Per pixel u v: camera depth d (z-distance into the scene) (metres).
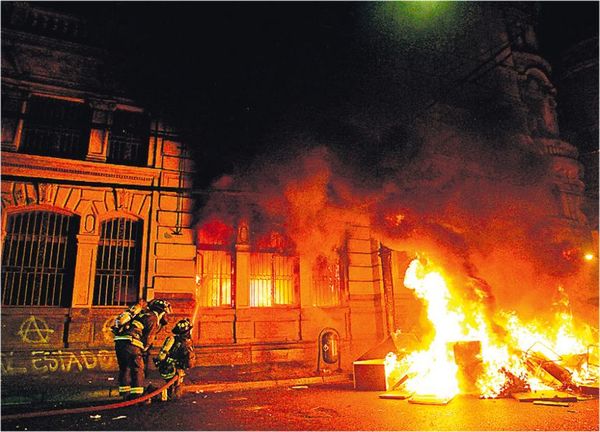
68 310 9.48
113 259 10.28
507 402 6.89
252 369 10.27
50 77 10.37
